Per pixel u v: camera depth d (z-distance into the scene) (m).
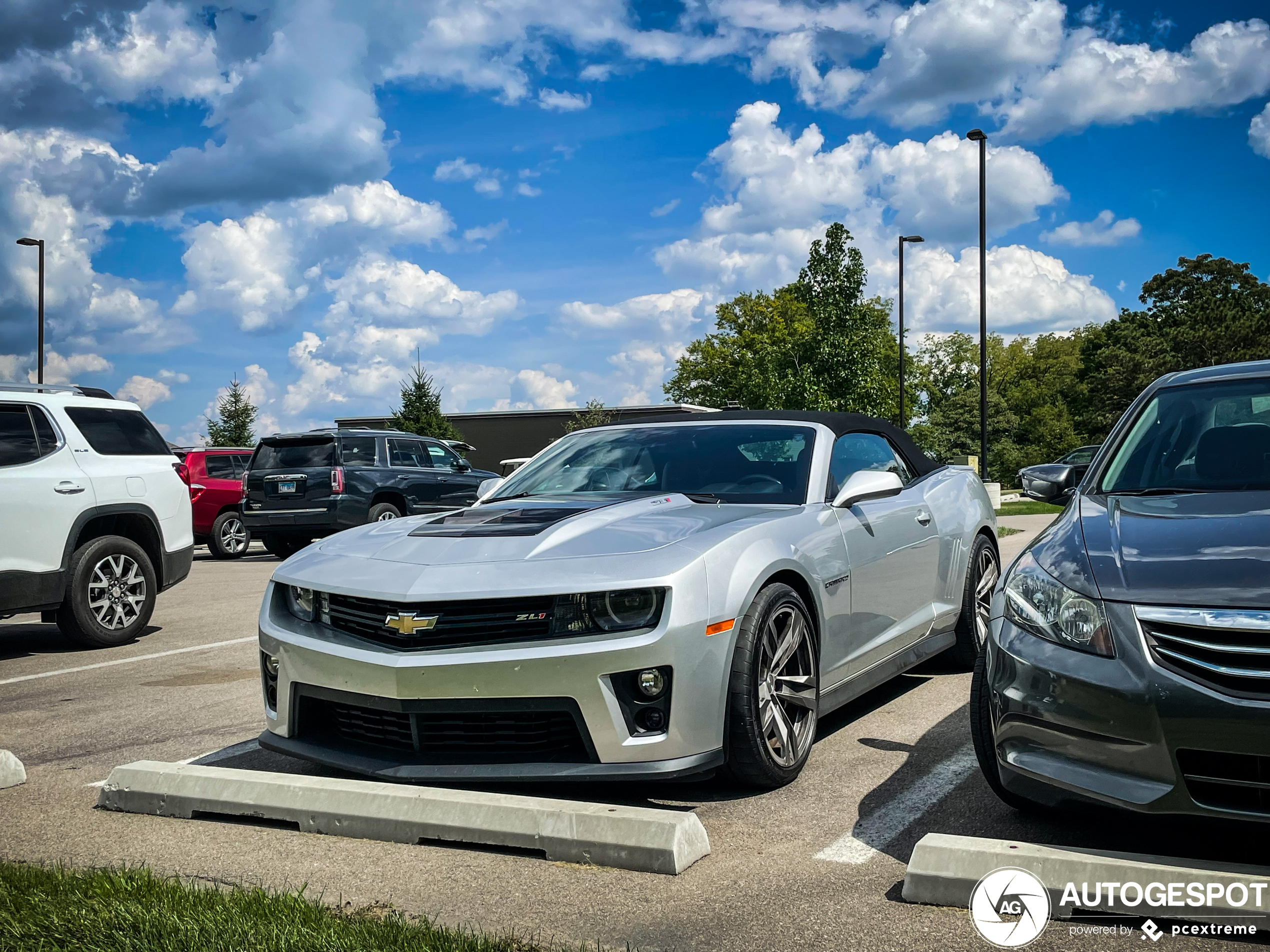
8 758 3.83
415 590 3.28
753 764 3.36
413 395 39.16
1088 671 2.60
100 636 6.98
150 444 7.68
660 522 3.63
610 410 47.22
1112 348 66.62
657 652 3.13
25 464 6.73
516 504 4.32
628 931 2.40
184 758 4.19
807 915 2.48
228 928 2.32
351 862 2.91
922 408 83.06
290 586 3.78
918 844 2.59
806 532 3.82
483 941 2.28
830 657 3.89
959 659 5.43
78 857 3.03
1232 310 58.62
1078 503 3.48
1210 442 3.59
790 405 41.44
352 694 3.37
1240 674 2.40
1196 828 2.67
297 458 14.04
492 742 3.28
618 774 3.11
